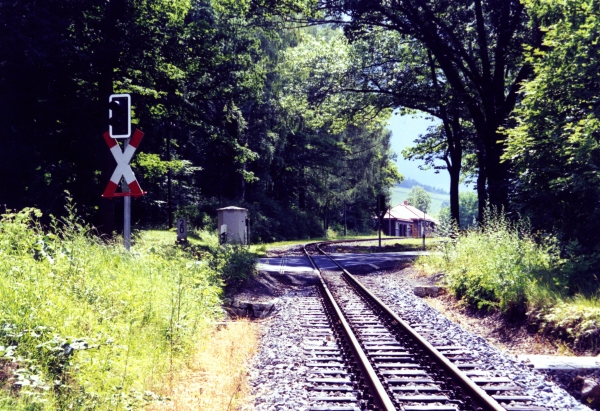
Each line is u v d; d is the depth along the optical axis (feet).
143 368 21.77
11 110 69.67
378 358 27.86
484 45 85.46
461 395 21.90
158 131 112.37
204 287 34.09
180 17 81.61
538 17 52.47
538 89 48.93
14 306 20.38
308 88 110.01
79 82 76.54
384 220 354.95
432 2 87.86
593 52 44.21
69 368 18.57
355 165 214.48
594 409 23.54
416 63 110.11
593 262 41.11
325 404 20.71
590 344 29.78
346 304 45.70
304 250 115.75
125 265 32.30
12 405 14.97
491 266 42.93
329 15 93.76
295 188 232.94
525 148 49.62
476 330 37.88
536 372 25.41
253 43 112.68
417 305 45.19
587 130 42.57
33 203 70.59
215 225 147.33
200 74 91.35
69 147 81.46
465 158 130.93
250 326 36.17
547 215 48.42
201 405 19.88
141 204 121.19
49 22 64.69
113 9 74.18
